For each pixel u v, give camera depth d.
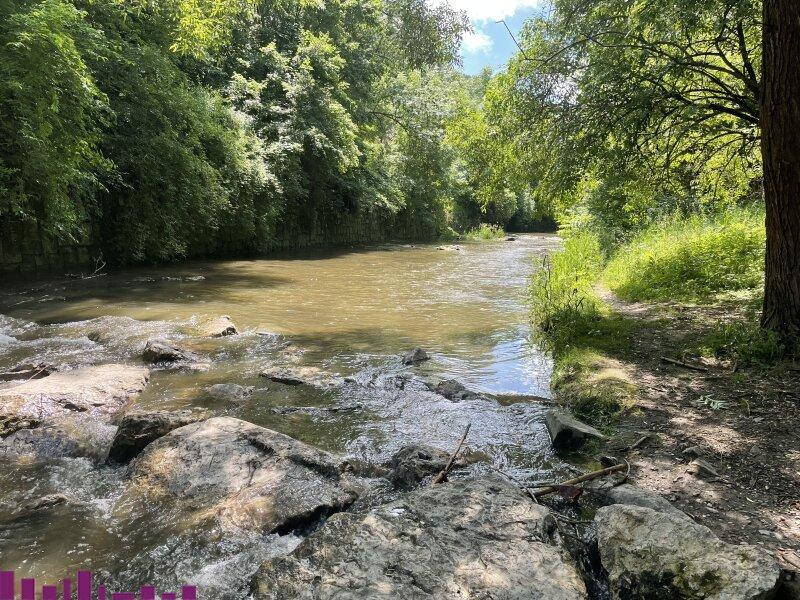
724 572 2.64
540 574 2.78
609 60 8.39
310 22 26.12
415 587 2.69
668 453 4.38
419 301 11.84
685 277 9.78
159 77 16.08
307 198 25.97
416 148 29.30
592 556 3.25
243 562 3.16
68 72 10.70
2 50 10.02
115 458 4.45
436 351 7.73
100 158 12.50
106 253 15.48
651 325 7.84
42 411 5.07
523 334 8.78
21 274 13.01
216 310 10.30
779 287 6.15
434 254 25.30
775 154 5.84
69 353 7.13
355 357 7.37
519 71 10.00
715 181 12.85
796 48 5.49
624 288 10.39
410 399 5.77
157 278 13.88
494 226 46.66
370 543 3.02
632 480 4.00
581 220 18.23
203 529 3.43
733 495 3.75
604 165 9.32
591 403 5.43
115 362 6.86
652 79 8.17
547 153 9.73
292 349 7.70
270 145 22.22
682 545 2.85
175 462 4.12
